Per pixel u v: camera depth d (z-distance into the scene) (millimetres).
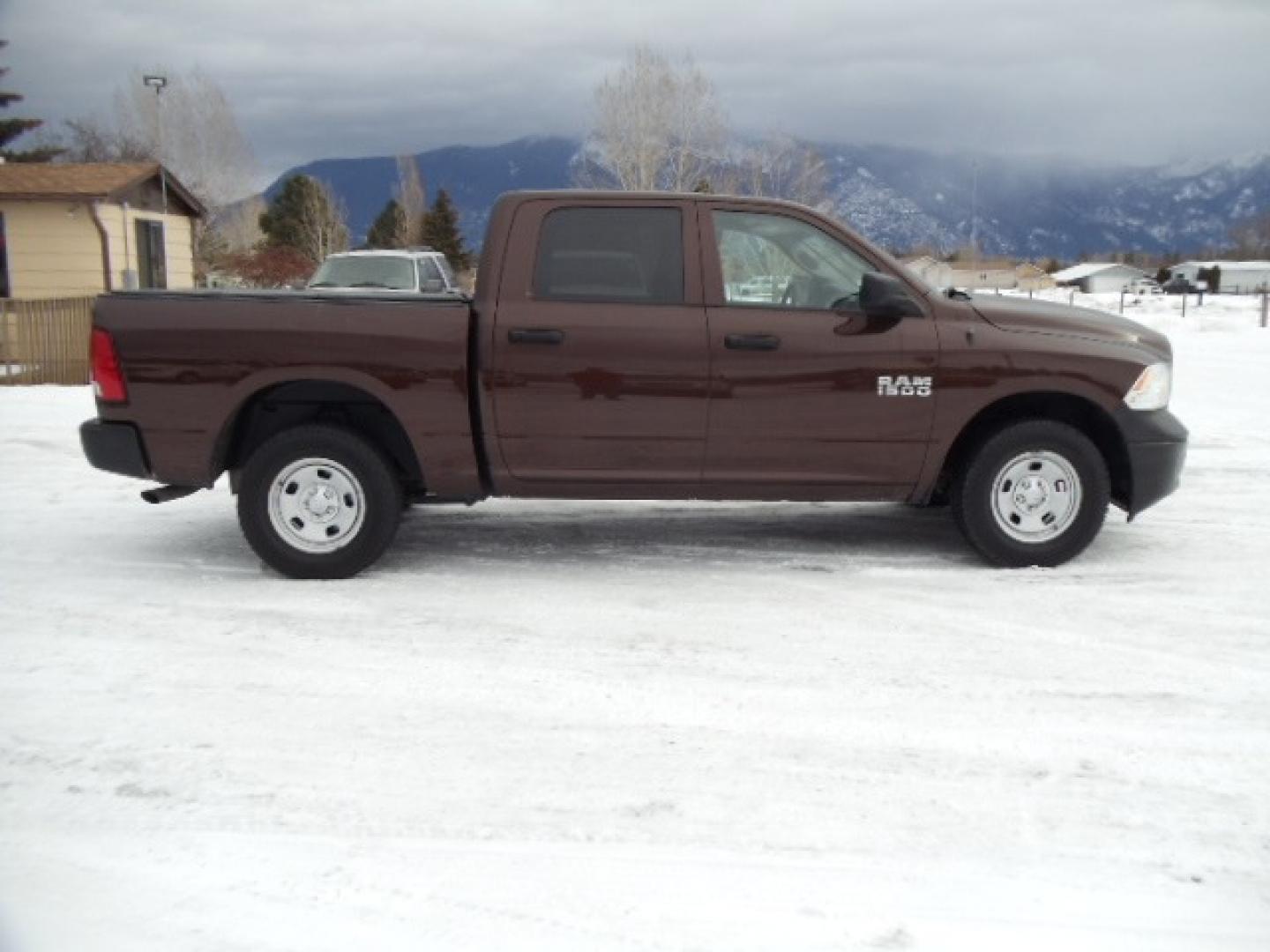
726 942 2750
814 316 5684
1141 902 2908
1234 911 2873
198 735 3902
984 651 4715
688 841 3211
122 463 5703
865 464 5766
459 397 5637
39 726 3973
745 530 6941
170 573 5973
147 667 4551
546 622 5105
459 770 3641
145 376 5621
